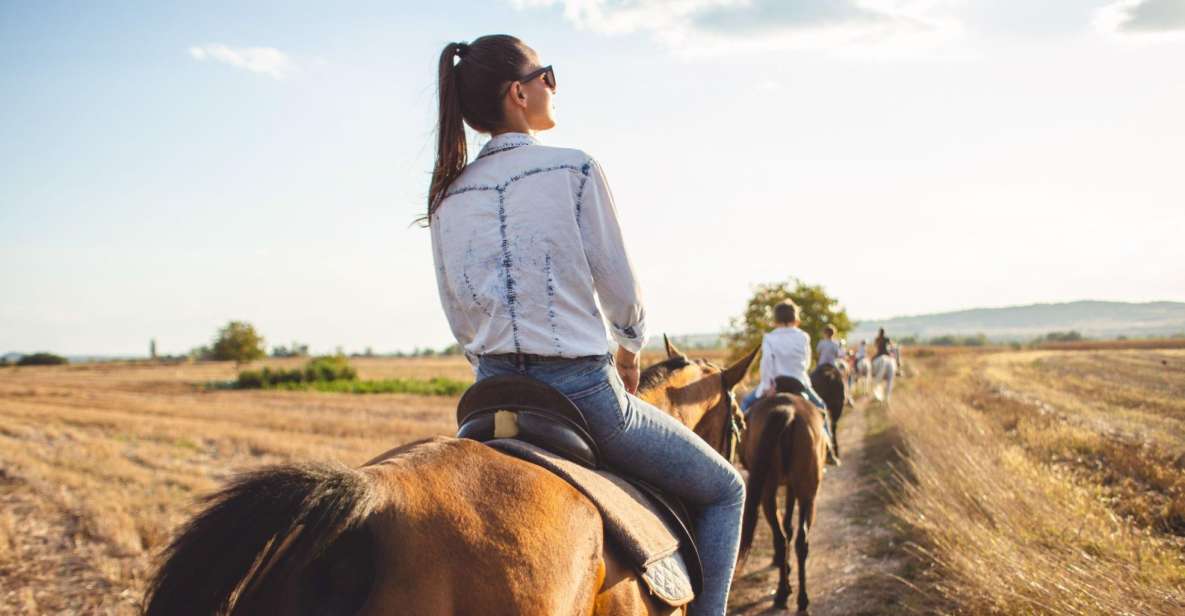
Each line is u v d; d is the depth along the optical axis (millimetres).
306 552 1583
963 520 6289
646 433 2523
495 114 2539
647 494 2537
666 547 2320
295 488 1603
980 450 8422
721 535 2787
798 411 6707
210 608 1530
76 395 39500
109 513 8969
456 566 1726
